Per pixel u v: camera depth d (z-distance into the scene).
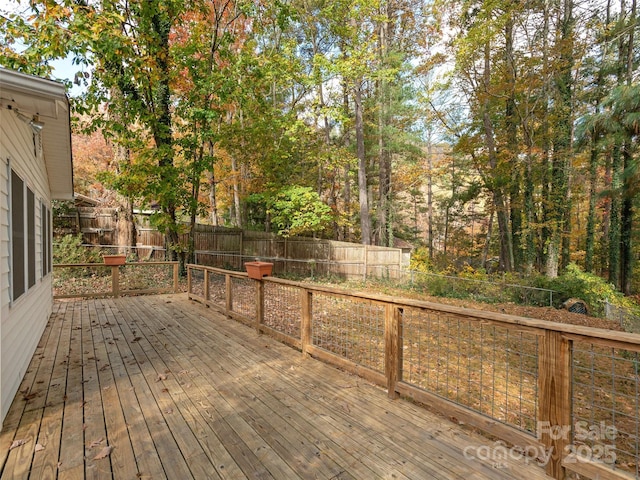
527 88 11.77
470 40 10.95
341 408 2.55
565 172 12.03
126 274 9.19
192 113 8.55
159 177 8.59
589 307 8.86
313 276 12.58
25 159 3.39
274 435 2.18
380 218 16.17
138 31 8.00
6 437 2.17
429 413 2.48
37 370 3.33
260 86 10.18
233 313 5.38
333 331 5.21
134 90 8.59
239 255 12.40
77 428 2.28
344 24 12.08
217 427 2.28
